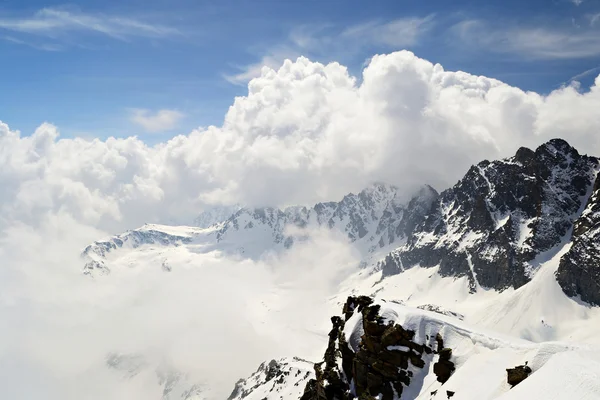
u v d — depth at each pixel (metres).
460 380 85.25
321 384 108.06
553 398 57.31
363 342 103.06
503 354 86.12
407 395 91.69
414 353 96.12
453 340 96.00
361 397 96.06
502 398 67.12
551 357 70.69
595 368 60.44
